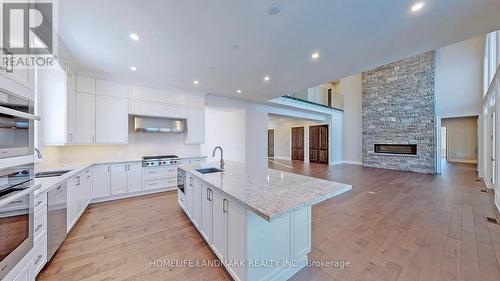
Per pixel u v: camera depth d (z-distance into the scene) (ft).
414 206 11.83
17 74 4.44
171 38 8.18
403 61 24.67
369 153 27.94
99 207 11.59
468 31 7.75
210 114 24.06
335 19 6.99
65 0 5.83
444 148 34.65
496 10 6.47
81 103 11.88
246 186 6.26
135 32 7.71
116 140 13.07
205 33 7.82
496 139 11.53
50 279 5.76
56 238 6.85
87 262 6.55
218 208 6.33
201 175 8.05
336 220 9.87
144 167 13.85
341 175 21.67
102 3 6.02
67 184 7.98
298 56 9.95
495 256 6.79
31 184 4.88
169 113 15.26
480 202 12.41
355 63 10.91
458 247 7.37
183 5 6.18
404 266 6.32
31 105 4.93
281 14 6.70
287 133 38.63
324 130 31.99
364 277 5.85
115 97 13.07
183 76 12.92
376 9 6.45
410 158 24.18
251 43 8.63
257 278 5.15
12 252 4.16
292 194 5.41
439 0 6.03
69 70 10.87
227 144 22.86
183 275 5.96
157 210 11.19
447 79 22.40
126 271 6.12
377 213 10.77
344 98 32.81
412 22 7.18
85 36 7.95
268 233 5.38
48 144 10.29
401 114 24.90
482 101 19.04
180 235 8.39
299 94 25.34
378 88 26.96
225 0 5.98
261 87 15.61
